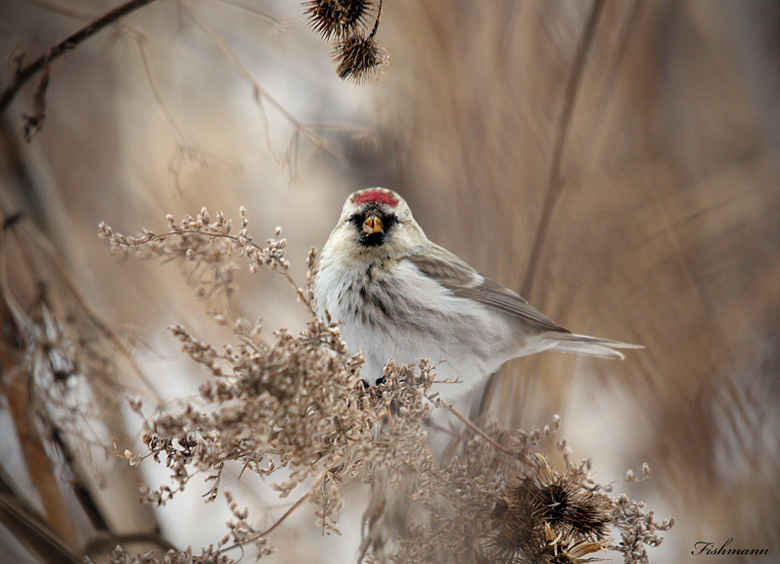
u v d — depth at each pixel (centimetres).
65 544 524
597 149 788
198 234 460
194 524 655
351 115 829
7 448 580
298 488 605
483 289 674
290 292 851
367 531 462
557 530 418
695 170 924
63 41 504
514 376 678
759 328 844
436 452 556
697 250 855
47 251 586
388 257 646
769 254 875
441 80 763
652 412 803
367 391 431
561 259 766
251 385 338
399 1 778
